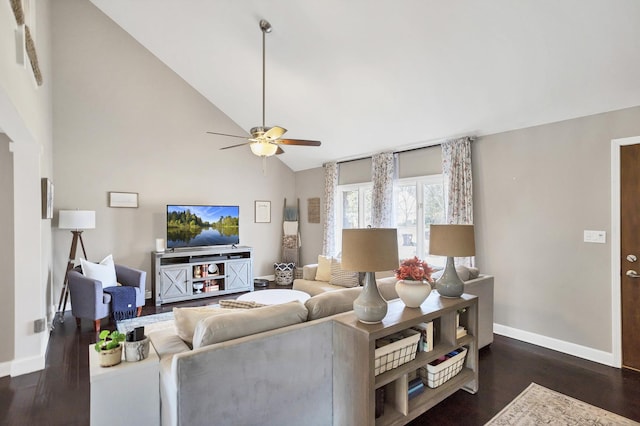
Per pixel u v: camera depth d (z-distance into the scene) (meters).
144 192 5.16
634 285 2.82
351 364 1.89
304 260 6.76
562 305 3.24
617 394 2.46
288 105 4.84
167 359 1.75
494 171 3.77
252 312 1.87
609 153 2.94
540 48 2.61
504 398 2.42
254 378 1.70
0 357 2.72
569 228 3.19
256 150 3.41
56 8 4.41
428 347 2.27
